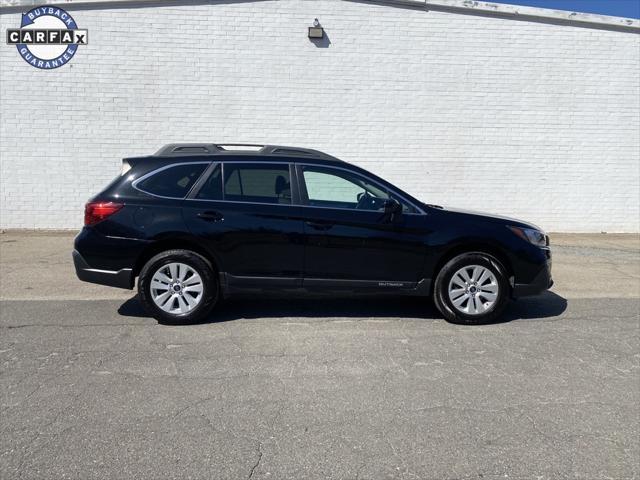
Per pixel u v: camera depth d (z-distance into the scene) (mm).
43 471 3107
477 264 5816
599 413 3891
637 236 12039
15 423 3641
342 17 11234
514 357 4953
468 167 11844
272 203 5754
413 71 11484
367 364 4738
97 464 3184
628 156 12133
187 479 3061
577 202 12180
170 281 5672
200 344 5176
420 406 3961
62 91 11000
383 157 11625
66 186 11219
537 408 3953
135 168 5785
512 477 3117
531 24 11586
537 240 5984
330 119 11430
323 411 3865
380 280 5812
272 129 11359
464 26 11477
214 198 5730
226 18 11055
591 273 8531
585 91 11883
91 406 3893
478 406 3973
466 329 5746
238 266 5691
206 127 11250
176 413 3807
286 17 11133
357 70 11375
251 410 3867
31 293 6930
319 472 3139
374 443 3453
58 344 5133
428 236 5777
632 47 11820
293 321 5930
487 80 11656
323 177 5863
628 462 3281
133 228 5605
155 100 11117
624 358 4965
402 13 11336
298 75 11289
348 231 5707
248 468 3166
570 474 3150
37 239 10469
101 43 10938
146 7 10914
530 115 11836
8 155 11086
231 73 11180
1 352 4914
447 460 3273
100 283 5715
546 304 6809
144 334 5441
